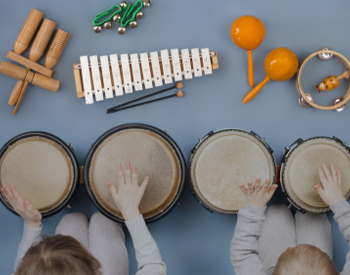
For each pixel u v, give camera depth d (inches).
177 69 80.3
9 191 56.3
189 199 86.0
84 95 79.8
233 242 59.9
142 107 86.0
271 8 86.7
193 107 86.5
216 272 87.2
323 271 44.4
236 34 77.9
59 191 68.6
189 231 86.7
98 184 67.1
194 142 86.7
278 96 87.0
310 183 70.3
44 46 79.7
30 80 80.1
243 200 69.8
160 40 85.9
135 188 58.6
